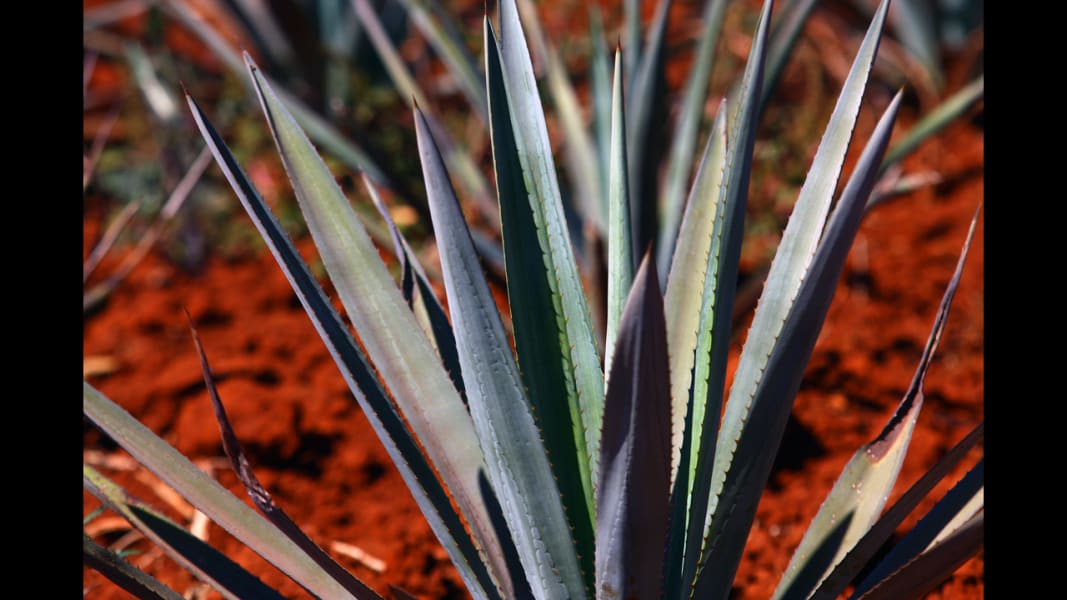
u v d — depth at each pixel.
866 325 4.11
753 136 2.24
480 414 2.22
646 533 2.12
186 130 4.83
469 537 2.38
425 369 2.32
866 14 5.71
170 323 4.44
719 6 3.53
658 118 3.39
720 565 2.32
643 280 1.97
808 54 5.68
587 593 2.26
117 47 5.64
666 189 3.67
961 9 5.89
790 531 3.10
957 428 3.45
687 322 2.37
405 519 3.19
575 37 6.04
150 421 3.69
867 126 5.58
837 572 2.28
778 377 2.21
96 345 4.26
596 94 3.93
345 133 4.80
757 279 3.55
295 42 5.48
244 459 2.26
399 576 3.03
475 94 4.04
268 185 5.06
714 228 2.27
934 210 4.87
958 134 5.47
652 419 2.04
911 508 2.26
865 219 4.90
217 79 5.83
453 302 2.19
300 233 4.73
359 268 2.30
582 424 2.34
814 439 3.45
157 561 3.03
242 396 3.61
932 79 5.72
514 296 2.32
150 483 3.25
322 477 3.36
